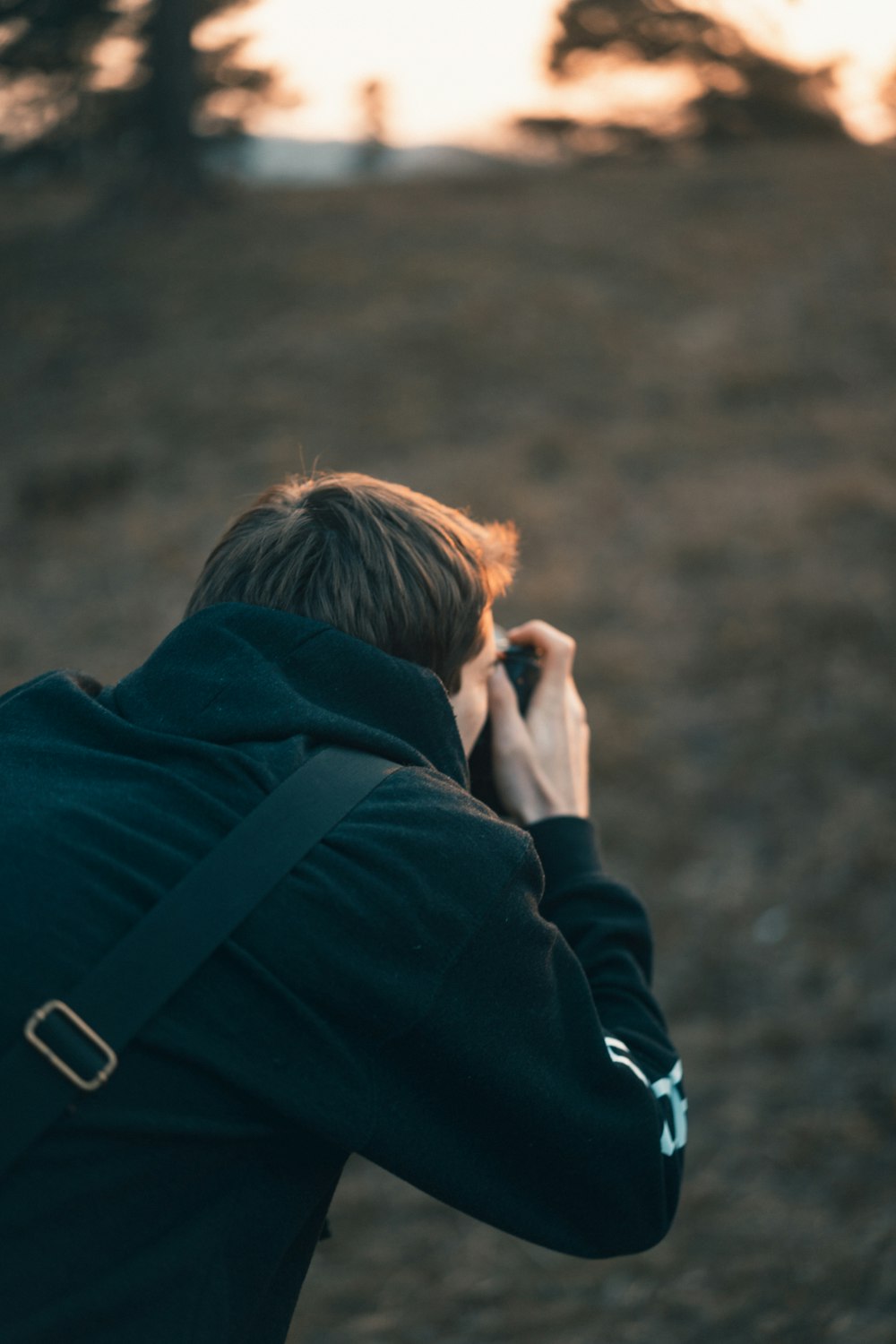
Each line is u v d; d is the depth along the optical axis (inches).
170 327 339.0
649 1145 31.1
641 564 191.5
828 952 113.7
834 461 219.0
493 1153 29.2
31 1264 24.0
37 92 532.7
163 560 221.3
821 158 496.4
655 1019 35.9
